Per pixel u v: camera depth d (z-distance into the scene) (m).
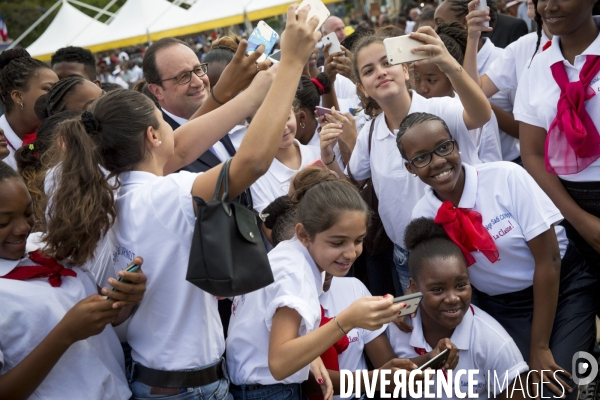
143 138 2.19
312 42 2.08
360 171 3.70
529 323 3.04
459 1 4.75
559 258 2.91
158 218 2.08
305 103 4.14
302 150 3.77
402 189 3.40
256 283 1.95
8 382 2.00
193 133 2.56
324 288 2.81
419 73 3.80
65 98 3.43
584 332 3.02
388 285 3.78
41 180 2.63
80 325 1.99
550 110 3.18
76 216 2.04
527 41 3.89
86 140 2.09
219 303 3.08
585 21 3.03
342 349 2.80
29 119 4.21
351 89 5.54
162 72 3.46
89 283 2.30
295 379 2.44
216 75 4.21
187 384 2.19
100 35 15.03
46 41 15.02
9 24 23.30
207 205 1.93
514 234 2.89
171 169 2.55
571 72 3.12
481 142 3.60
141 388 2.25
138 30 15.00
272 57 3.35
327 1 16.47
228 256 1.89
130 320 2.27
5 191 2.11
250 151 1.98
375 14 19.17
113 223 2.14
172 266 2.11
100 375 2.18
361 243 2.46
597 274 3.27
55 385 2.13
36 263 2.20
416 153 2.89
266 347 2.50
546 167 3.17
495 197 2.92
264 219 2.93
